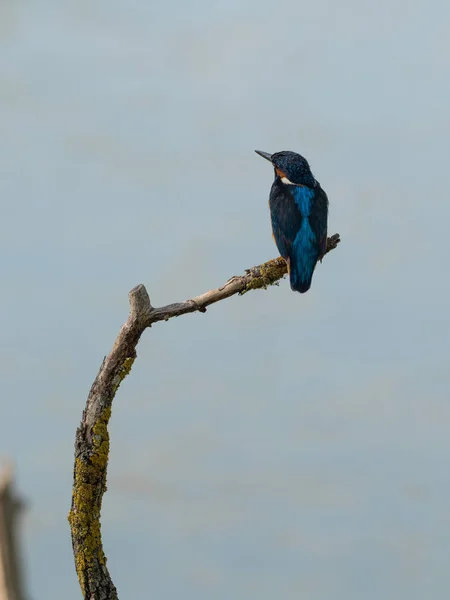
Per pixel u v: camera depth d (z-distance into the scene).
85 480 7.47
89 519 7.47
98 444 7.49
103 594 7.45
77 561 7.47
